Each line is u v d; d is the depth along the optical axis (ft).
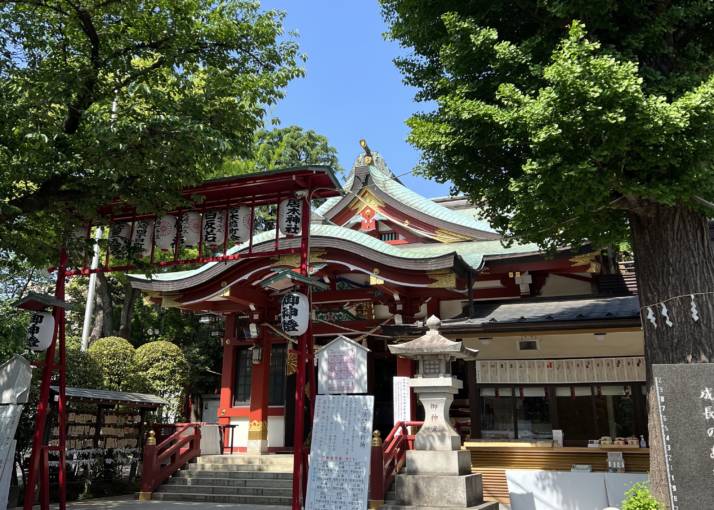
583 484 33.42
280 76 37.96
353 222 63.31
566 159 24.94
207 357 85.25
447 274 44.80
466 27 29.53
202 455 51.11
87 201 29.07
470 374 44.34
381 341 57.21
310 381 29.78
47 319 31.14
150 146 26.22
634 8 27.55
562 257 47.16
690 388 20.76
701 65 27.68
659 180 25.18
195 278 51.90
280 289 54.85
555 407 42.14
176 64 33.73
